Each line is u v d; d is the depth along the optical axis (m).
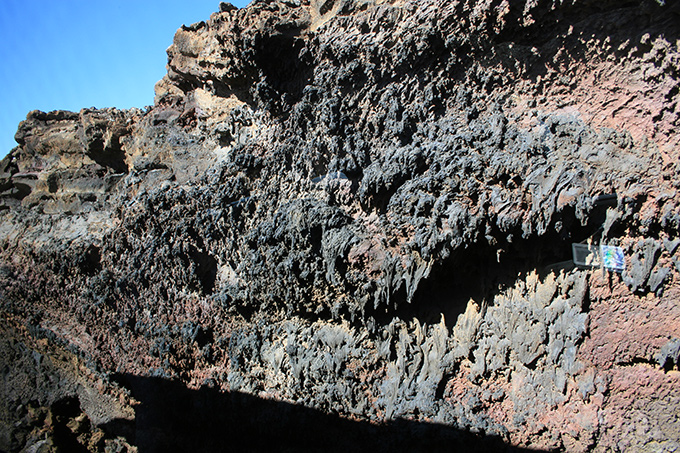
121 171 9.60
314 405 6.66
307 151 6.51
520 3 4.93
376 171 5.85
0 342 10.42
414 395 6.05
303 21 6.53
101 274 8.33
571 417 5.29
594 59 4.92
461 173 5.29
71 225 9.20
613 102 4.91
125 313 8.38
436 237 5.36
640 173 4.63
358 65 5.99
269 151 6.94
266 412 6.97
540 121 5.19
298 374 6.70
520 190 5.04
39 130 10.67
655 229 4.72
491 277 5.68
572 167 4.84
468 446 5.72
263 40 6.30
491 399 5.77
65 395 9.82
